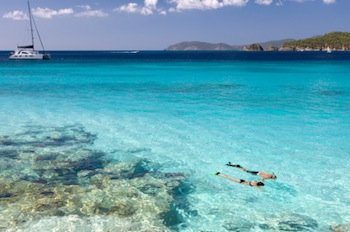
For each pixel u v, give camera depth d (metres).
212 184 10.92
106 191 10.18
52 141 14.71
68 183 10.62
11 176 10.98
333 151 13.86
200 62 81.62
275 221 8.91
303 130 16.69
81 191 10.11
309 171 11.95
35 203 9.33
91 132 16.20
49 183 10.58
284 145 14.54
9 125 17.20
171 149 14.01
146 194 10.10
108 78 39.97
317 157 13.22
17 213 8.82
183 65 67.88
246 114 20.03
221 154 13.50
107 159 12.77
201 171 11.89
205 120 18.61
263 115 19.77
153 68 58.22
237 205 9.67
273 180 11.26
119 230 8.26
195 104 23.09
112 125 17.52
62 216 8.76
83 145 14.30
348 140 15.20
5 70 50.41
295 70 51.72
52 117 19.11
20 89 29.86
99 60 90.88
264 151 13.84
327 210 9.45
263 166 12.38
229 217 9.07
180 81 36.97
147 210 9.23
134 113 20.28
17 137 15.16
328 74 44.31
